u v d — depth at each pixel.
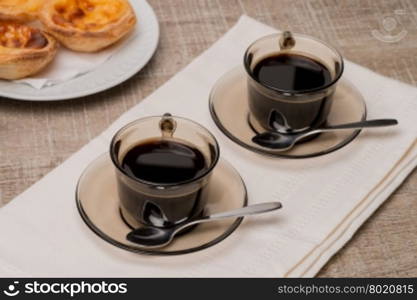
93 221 0.87
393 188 0.95
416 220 0.93
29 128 0.99
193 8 1.14
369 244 0.91
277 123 0.95
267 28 1.10
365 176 0.95
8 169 0.95
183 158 0.88
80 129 0.99
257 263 0.87
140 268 0.86
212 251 0.88
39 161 0.96
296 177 0.94
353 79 1.05
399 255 0.91
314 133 0.97
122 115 0.99
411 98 1.03
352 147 0.98
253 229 0.90
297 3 1.17
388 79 1.05
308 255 0.88
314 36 1.13
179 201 0.85
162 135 0.89
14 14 1.06
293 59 0.98
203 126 0.93
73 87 1.01
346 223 0.91
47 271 0.86
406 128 1.00
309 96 0.93
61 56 1.05
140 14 1.11
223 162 0.93
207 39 1.11
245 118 0.98
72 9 1.08
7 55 0.99
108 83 1.02
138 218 0.87
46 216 0.89
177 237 0.87
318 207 0.92
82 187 0.89
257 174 0.94
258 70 0.96
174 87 1.02
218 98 0.99
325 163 0.96
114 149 0.86
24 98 0.99
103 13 1.08
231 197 0.90
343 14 1.16
